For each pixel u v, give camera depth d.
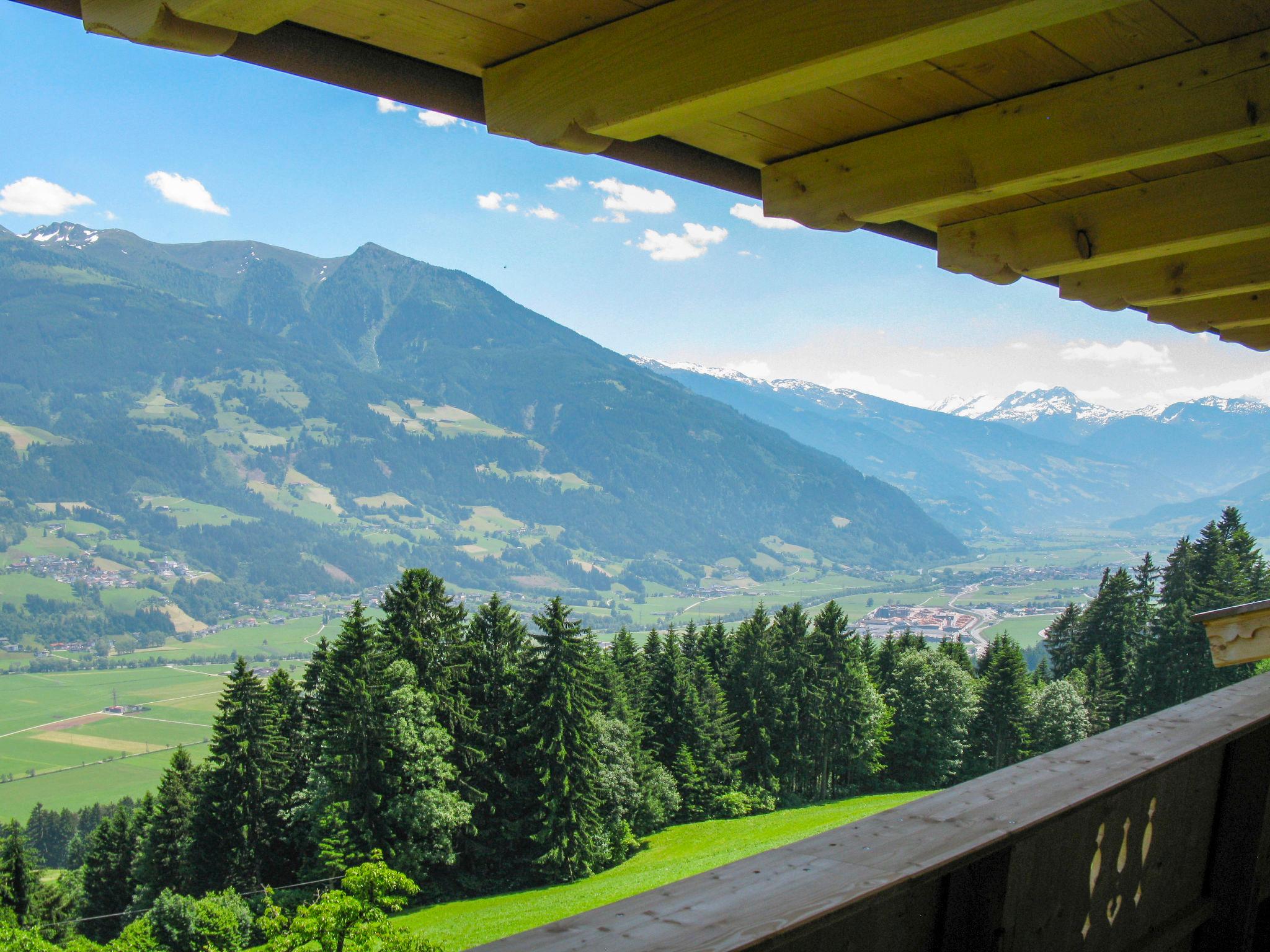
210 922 29.16
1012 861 1.47
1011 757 53.22
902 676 53.66
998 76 1.79
